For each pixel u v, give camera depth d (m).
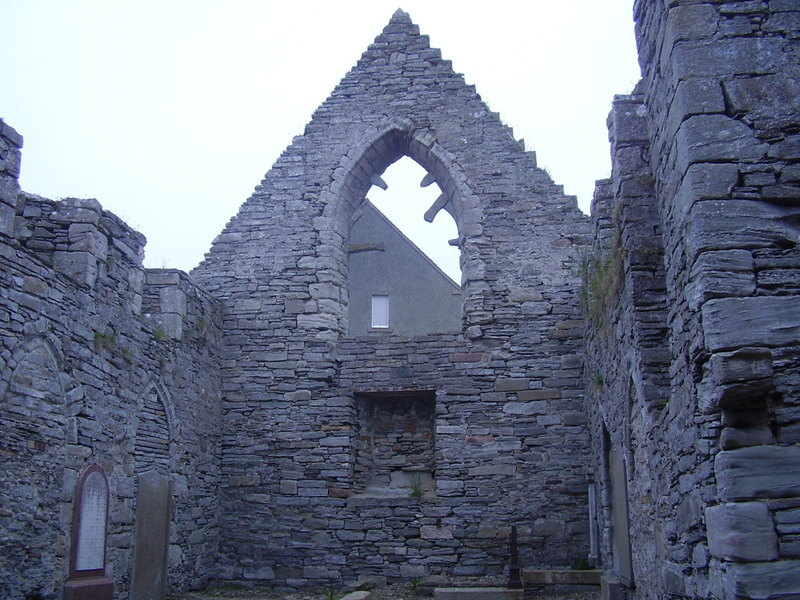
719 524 5.75
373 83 16.45
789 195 6.04
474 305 15.05
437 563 13.93
